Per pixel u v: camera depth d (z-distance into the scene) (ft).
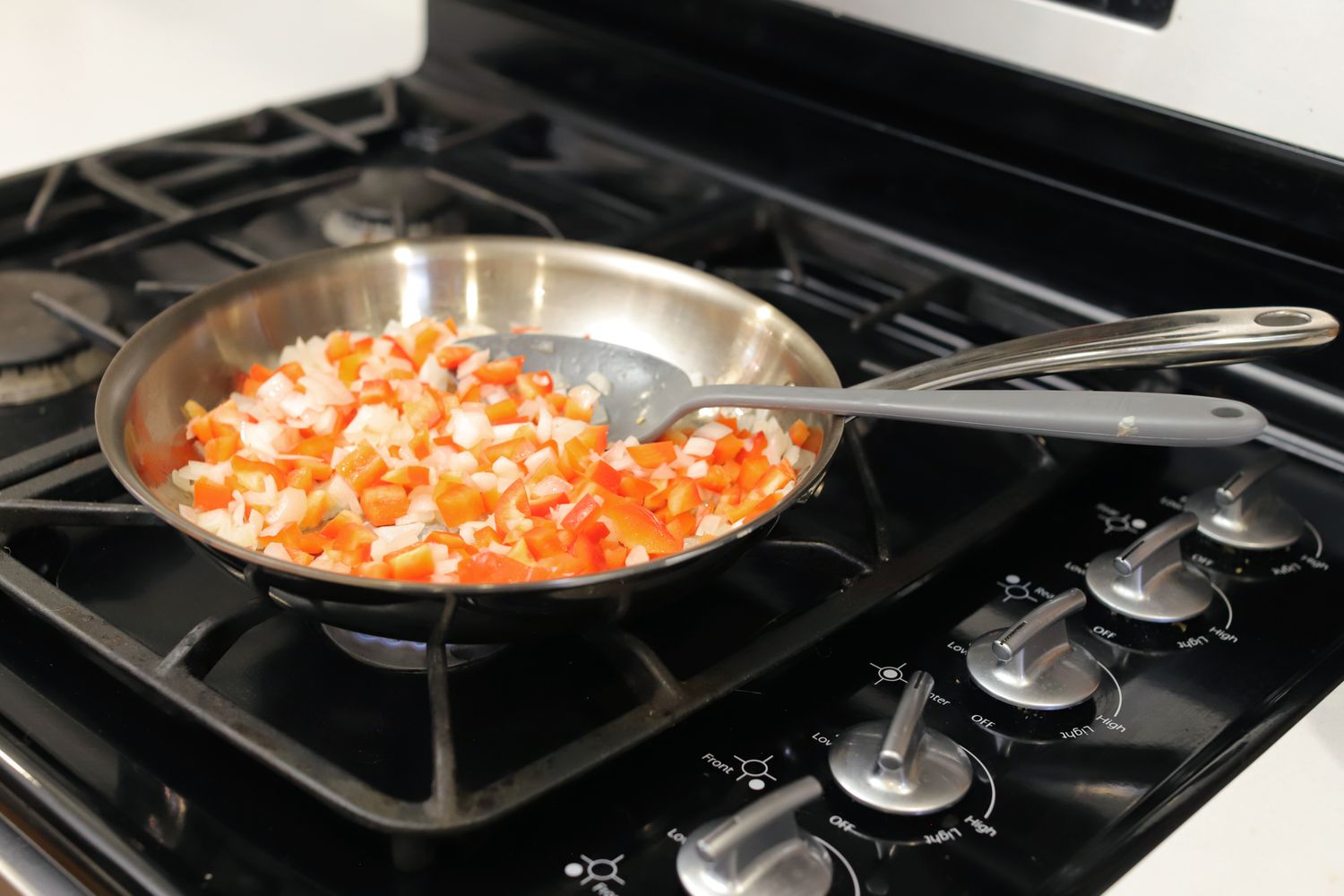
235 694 3.03
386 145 4.59
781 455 3.40
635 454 3.38
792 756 2.96
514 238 3.75
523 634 2.95
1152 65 3.62
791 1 4.09
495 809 2.75
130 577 3.23
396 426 3.47
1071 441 3.49
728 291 3.59
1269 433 3.61
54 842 2.87
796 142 4.19
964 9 3.82
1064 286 3.88
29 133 4.88
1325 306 3.57
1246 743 2.96
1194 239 3.70
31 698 3.01
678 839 2.85
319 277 3.65
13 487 3.26
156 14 5.82
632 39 4.38
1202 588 3.23
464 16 4.67
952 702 3.05
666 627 3.19
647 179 4.38
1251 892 2.76
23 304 3.83
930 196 4.03
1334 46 3.41
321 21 5.79
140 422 3.27
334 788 2.77
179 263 4.09
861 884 2.79
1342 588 3.28
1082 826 2.86
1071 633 3.18
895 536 3.39
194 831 2.84
